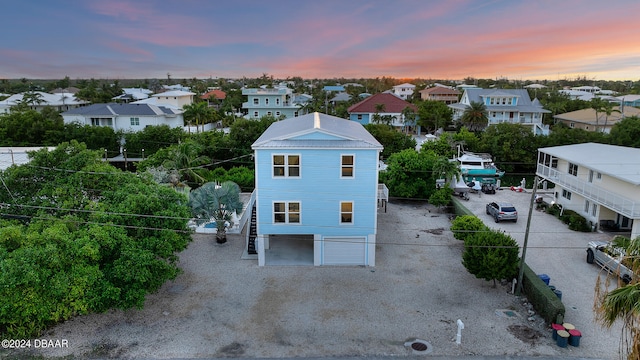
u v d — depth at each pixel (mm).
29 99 85312
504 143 53719
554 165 41469
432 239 30281
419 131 77750
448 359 17125
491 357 17250
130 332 18734
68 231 18016
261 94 79000
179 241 20766
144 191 21188
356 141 23859
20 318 16484
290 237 30250
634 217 27172
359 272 24938
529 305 21344
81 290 16391
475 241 22922
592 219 32562
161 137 53656
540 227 32906
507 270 22016
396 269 25391
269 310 20734
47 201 19766
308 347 17875
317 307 21031
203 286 23062
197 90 151250
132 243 18578
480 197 41656
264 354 17406
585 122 68125
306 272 24875
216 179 42406
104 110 60219
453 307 21125
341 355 17359
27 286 15781
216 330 19031
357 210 24891
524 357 17234
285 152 23953
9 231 16297
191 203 28062
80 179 20500
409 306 21188
